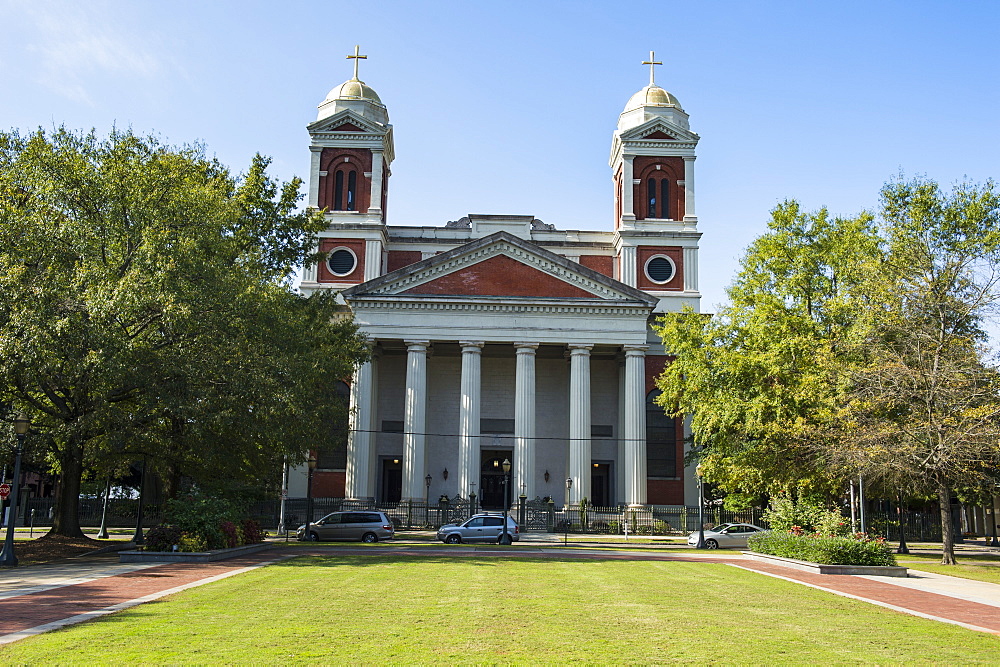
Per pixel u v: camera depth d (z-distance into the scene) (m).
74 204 29.67
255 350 30.14
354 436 56.22
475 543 42.44
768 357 37.38
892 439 32.06
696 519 56.00
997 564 33.22
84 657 10.95
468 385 56.59
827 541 27.50
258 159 42.12
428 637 12.82
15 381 28.08
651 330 61.12
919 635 14.14
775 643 12.98
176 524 27.84
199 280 29.25
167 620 14.05
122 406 30.47
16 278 26.83
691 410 46.34
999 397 30.86
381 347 60.62
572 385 57.19
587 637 13.09
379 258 63.31
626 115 67.69
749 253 41.28
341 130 65.25
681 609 16.59
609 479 62.41
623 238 63.84
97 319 26.62
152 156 31.95
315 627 13.55
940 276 33.62
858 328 34.41
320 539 43.31
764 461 37.81
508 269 58.34
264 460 36.47
